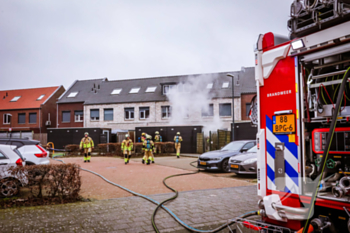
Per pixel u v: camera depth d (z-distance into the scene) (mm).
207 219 5324
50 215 5445
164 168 13367
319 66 3404
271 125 3754
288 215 3414
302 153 3416
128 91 37906
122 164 15320
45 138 31844
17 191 6680
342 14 2980
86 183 9219
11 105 41031
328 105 3389
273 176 3697
